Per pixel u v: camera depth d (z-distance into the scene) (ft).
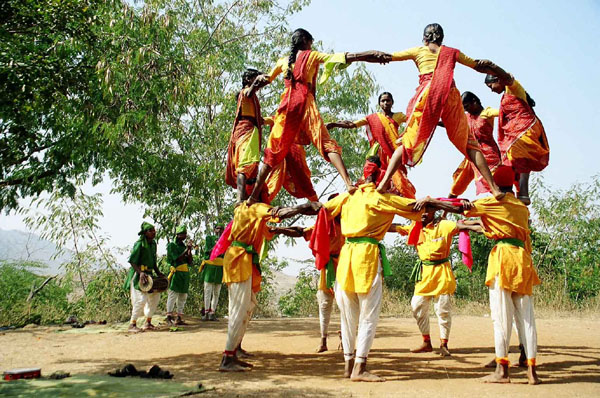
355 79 52.44
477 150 18.70
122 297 46.32
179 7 53.57
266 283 54.24
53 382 16.40
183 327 35.83
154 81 39.40
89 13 26.91
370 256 18.38
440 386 16.74
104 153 39.50
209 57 49.73
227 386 16.38
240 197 21.15
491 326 36.83
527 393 15.57
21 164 39.73
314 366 20.98
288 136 20.11
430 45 18.89
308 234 22.66
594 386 16.85
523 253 18.52
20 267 49.32
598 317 42.57
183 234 38.70
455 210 18.56
